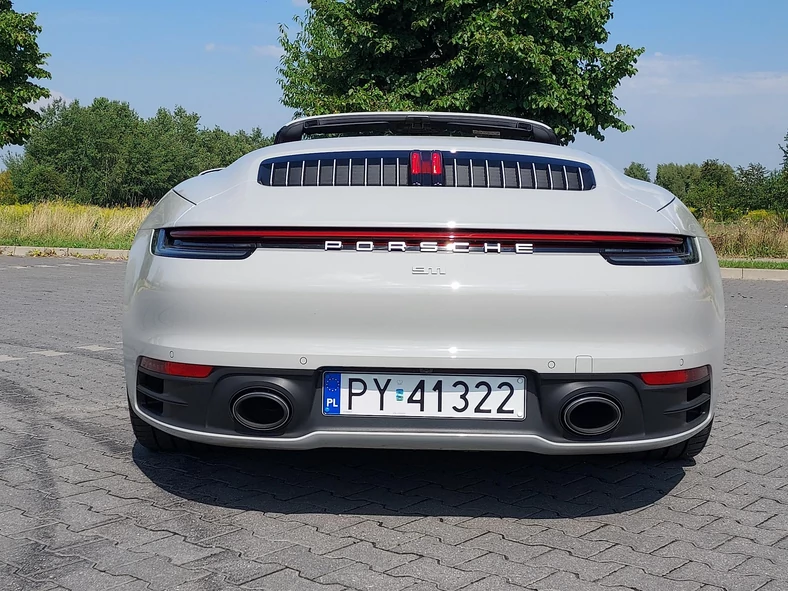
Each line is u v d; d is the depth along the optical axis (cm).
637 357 286
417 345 283
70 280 1326
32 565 270
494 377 287
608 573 270
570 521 320
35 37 2845
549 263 285
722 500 348
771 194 2706
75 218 2266
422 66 1872
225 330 288
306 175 315
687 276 297
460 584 259
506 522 317
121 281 1320
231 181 324
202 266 290
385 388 287
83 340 735
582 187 318
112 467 377
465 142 350
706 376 306
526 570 271
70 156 11688
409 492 350
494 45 1630
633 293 287
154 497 338
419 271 283
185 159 12925
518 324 283
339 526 309
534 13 1705
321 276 284
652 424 293
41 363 625
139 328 307
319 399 287
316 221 286
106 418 466
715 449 428
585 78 1809
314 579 262
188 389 293
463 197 299
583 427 298
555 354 283
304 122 430
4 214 2288
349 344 283
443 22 1797
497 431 287
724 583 264
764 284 1427
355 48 1866
